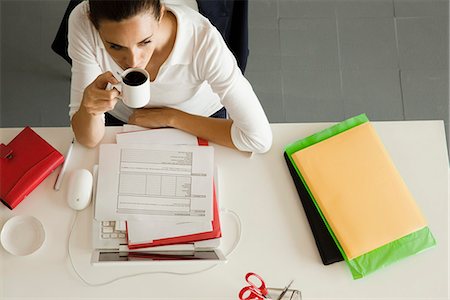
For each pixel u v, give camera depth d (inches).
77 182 53.7
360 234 54.4
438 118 93.0
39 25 93.5
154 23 44.5
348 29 96.1
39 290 52.1
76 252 53.6
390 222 55.0
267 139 56.6
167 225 53.8
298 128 59.6
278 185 57.3
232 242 55.0
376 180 56.5
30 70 91.4
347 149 57.6
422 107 93.4
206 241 54.2
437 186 58.0
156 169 55.1
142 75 47.1
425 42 96.2
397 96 93.7
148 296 52.6
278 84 93.3
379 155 57.4
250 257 54.5
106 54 54.1
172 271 53.4
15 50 92.2
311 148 57.6
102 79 49.5
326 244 54.6
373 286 54.1
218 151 58.2
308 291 53.7
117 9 41.5
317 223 55.4
